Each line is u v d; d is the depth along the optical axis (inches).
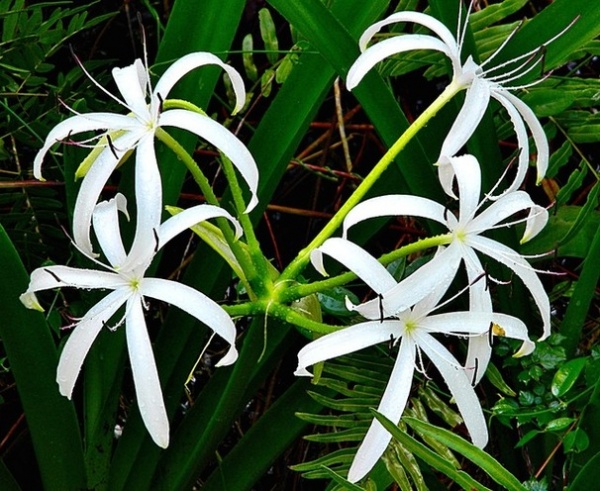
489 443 38.6
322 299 35.2
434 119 34.6
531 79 35.5
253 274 28.3
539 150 30.5
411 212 27.2
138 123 27.9
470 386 28.0
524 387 35.8
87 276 27.3
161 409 26.3
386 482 33.2
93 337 27.2
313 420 33.7
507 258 28.3
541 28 34.7
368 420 33.9
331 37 32.7
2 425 40.8
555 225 38.4
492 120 34.7
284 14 32.7
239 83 29.6
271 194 35.0
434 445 34.1
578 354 39.9
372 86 33.4
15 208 37.7
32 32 36.6
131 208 34.4
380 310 26.4
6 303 31.5
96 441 34.8
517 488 28.5
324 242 27.4
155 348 35.4
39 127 37.3
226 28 34.4
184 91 34.5
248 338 30.5
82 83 38.4
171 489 34.9
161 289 27.0
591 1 34.2
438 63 39.4
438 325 27.8
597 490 30.4
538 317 37.5
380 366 35.4
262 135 34.6
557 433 34.3
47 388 32.5
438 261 27.3
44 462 33.5
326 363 35.2
